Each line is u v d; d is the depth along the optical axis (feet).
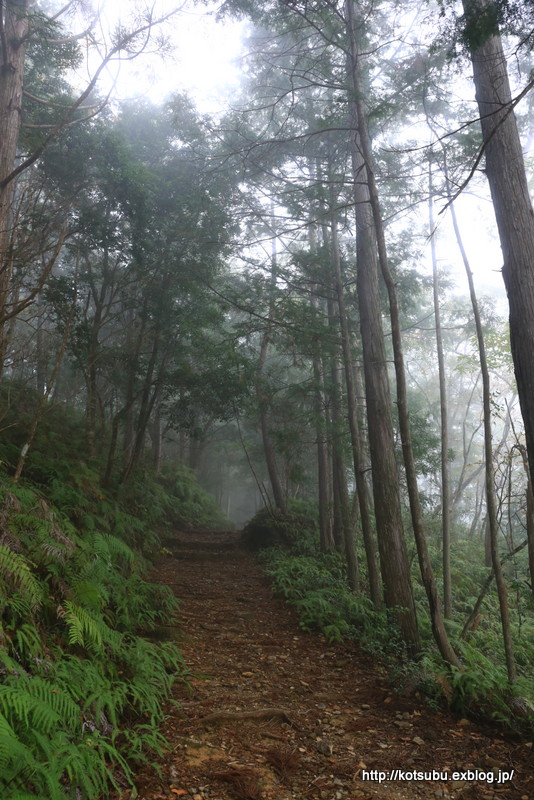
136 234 37.76
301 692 18.29
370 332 28.35
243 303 40.96
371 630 24.77
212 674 19.15
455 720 16.44
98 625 15.58
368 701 17.88
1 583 12.91
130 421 49.55
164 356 42.29
